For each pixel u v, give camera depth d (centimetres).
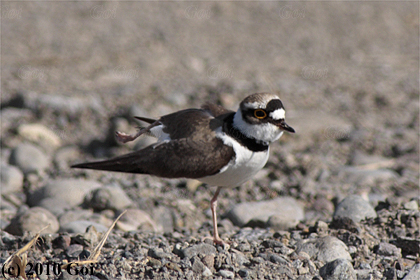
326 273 600
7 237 721
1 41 2450
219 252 650
